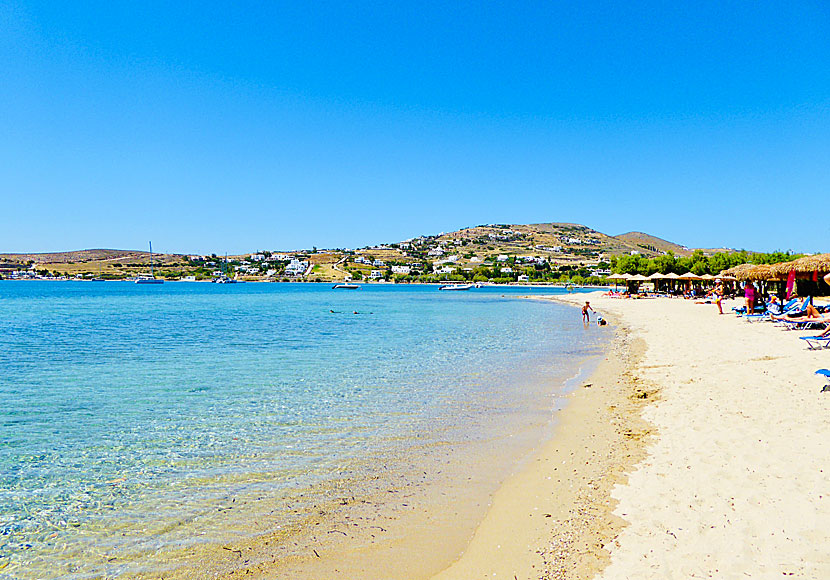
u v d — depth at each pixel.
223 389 14.48
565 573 5.01
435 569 5.39
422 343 25.34
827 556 4.73
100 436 10.16
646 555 5.10
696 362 15.66
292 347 24.11
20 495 7.43
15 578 5.42
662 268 80.06
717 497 6.16
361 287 175.25
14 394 14.05
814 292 40.75
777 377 12.19
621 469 7.57
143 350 23.28
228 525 6.49
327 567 5.50
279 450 9.25
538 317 43.19
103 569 5.57
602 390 13.42
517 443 9.41
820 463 6.81
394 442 9.62
